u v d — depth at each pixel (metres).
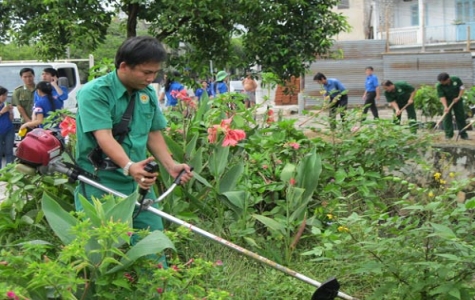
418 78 29.86
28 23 10.31
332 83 14.30
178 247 5.35
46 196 3.77
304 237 5.48
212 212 5.80
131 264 3.55
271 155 6.37
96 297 3.63
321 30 11.12
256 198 5.84
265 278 4.98
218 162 5.79
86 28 10.07
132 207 3.69
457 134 13.73
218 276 4.74
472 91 13.66
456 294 3.84
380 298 4.19
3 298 3.13
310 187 5.71
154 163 4.02
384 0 35.50
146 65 4.12
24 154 4.19
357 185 6.27
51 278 3.17
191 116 6.65
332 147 6.70
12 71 15.26
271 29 10.53
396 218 4.14
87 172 4.28
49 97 10.38
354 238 4.30
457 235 4.07
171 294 3.48
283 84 11.31
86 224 3.32
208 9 10.25
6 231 5.46
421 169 6.84
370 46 30.16
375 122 6.89
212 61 10.98
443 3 34.69
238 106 6.74
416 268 4.05
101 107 4.19
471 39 33.69
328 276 4.94
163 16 10.31
